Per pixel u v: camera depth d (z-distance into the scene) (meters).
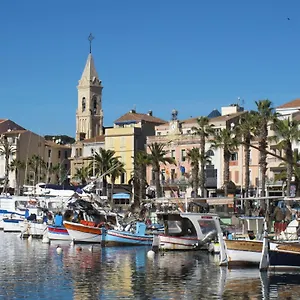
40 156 170.50
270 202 90.38
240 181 122.75
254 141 120.62
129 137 147.25
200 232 70.12
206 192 126.69
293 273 52.41
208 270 54.88
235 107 146.00
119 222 85.25
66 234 83.62
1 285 47.22
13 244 81.00
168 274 52.78
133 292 44.50
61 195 101.00
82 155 168.50
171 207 81.81
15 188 151.38
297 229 55.88
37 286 46.81
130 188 134.50
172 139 134.25
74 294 43.72
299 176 96.75
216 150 126.56
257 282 48.16
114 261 61.91
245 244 55.03
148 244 78.94
